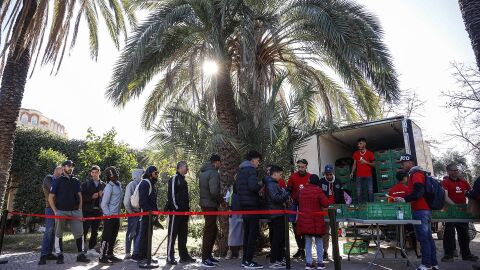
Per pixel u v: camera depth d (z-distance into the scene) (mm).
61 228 6930
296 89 11625
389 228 8758
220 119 9250
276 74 10039
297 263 7012
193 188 9320
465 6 6586
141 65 9195
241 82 9461
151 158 10461
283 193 6496
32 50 8875
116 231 7285
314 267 6465
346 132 9750
